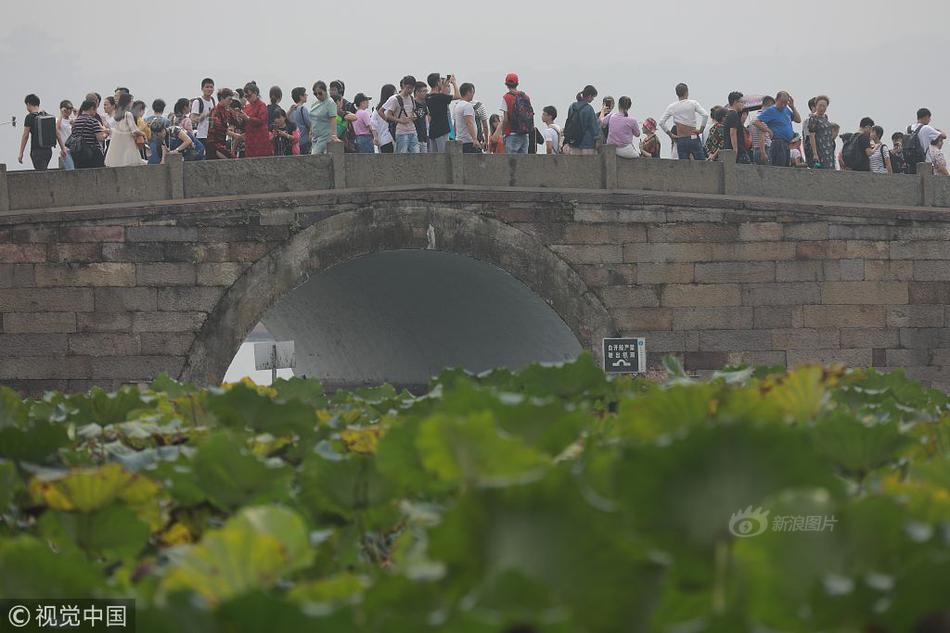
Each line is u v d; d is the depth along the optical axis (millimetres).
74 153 68188
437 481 8195
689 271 73625
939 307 75375
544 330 77438
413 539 7152
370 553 9273
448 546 4949
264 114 69938
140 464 11680
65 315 66125
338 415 16781
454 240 70875
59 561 5609
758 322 74062
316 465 9359
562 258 72438
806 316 74438
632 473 5316
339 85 73875
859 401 16156
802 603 4922
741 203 73938
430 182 70875
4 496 9094
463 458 6500
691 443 5297
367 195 69625
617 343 69812
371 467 9328
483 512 4945
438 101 71750
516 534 4934
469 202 71250
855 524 5109
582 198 72562
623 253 73125
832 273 74688
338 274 82562
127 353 66438
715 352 73812
